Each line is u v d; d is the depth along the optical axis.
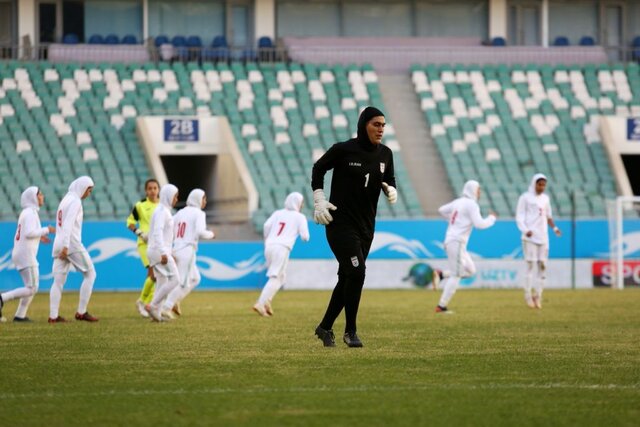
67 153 112.44
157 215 55.75
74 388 31.52
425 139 124.25
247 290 94.38
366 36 138.88
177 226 60.16
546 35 141.25
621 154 129.75
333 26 138.25
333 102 125.94
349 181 39.22
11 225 89.88
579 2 142.25
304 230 62.28
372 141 39.16
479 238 98.81
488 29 140.62
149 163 113.31
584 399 29.42
